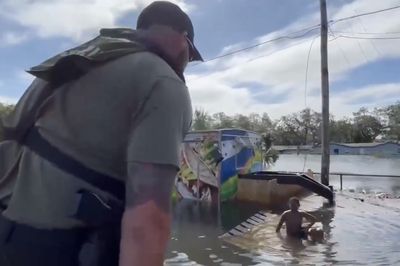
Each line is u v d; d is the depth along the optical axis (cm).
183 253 941
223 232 1180
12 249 133
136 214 122
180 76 153
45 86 146
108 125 134
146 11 154
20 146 146
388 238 1105
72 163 133
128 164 129
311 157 6469
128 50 141
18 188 140
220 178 1783
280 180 1791
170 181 126
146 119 130
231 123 6725
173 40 149
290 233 1133
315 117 10069
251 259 895
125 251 120
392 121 11300
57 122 138
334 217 1425
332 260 888
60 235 131
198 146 1847
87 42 157
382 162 5547
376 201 1791
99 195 132
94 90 136
